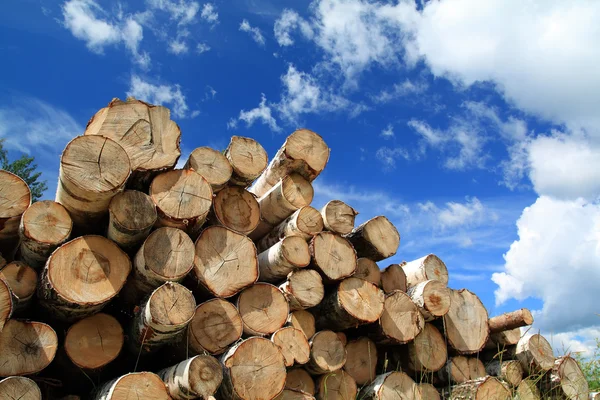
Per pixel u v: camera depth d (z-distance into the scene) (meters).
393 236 4.59
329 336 3.77
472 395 3.97
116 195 3.02
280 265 3.80
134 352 3.22
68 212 3.16
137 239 3.11
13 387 2.46
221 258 3.48
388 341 4.03
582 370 4.96
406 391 3.84
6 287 2.58
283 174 4.51
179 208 3.30
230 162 3.99
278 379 3.09
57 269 2.79
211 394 2.73
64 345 2.88
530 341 4.61
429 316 4.27
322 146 4.61
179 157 3.45
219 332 3.22
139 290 3.18
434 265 4.96
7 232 3.10
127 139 3.34
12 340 2.65
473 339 4.47
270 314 3.55
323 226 4.16
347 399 3.75
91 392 3.00
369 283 4.07
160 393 2.65
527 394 4.52
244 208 4.05
